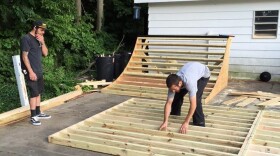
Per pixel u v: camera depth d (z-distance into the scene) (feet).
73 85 23.02
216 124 14.17
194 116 13.84
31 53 14.58
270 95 20.01
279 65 24.97
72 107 18.16
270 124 14.33
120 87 22.24
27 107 16.58
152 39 27.09
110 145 11.93
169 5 27.96
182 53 24.20
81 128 13.89
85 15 35.32
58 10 28.45
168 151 11.00
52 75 23.07
